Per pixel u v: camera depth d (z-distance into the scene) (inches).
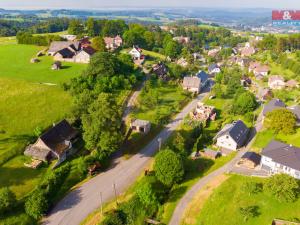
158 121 4308.6
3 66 5718.5
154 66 6422.2
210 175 3154.5
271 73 7263.8
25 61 6102.4
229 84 5669.3
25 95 4431.6
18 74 5295.3
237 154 3550.7
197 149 3644.2
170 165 2893.7
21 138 3474.4
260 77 6919.3
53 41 6943.9
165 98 5152.6
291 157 3038.9
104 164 3282.5
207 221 2534.5
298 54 7819.9
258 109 4867.1
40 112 4035.4
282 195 2620.6
